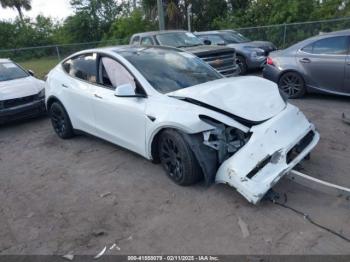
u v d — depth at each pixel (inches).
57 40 1469.0
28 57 686.5
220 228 122.9
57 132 241.4
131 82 170.1
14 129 282.8
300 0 800.9
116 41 813.2
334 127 218.8
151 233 124.2
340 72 265.7
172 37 384.5
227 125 134.4
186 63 189.0
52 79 233.5
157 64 178.5
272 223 122.6
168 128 146.9
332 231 115.7
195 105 141.9
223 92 146.9
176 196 146.3
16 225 137.3
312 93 315.6
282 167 127.1
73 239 125.0
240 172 126.6
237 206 134.6
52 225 134.9
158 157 165.6
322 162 166.7
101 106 185.3
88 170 182.7
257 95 148.9
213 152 138.3
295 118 145.6
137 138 167.6
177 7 1050.1
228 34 500.7
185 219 130.1
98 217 137.3
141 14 1145.4
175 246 116.3
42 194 161.6
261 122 135.6
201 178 151.5
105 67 189.0
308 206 130.4
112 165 185.5
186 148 141.1
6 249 122.5
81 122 210.7
